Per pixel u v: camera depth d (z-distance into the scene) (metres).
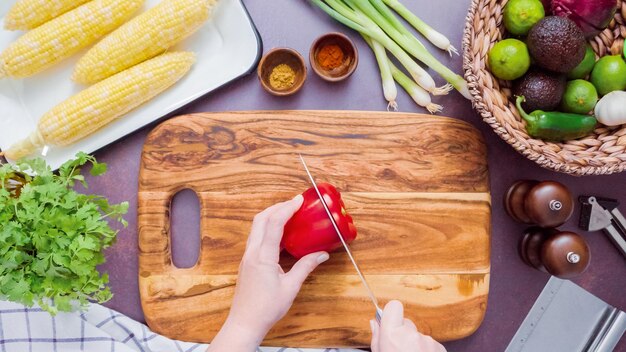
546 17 1.06
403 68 1.29
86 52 1.26
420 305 1.19
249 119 1.19
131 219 1.27
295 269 1.10
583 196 1.26
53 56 1.22
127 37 1.19
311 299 1.19
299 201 1.09
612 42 1.16
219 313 1.19
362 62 1.27
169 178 1.19
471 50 1.09
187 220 1.25
